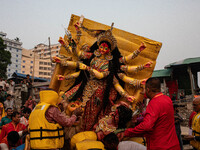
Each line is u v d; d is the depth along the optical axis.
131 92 5.56
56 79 5.28
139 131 2.87
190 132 5.09
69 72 5.48
